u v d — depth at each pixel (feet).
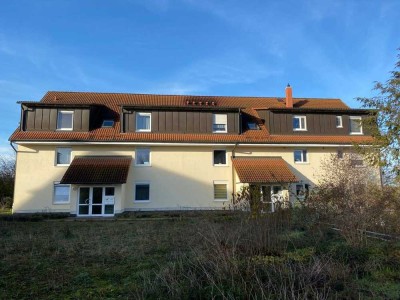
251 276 17.61
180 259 23.85
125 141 78.74
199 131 85.40
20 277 22.48
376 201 31.58
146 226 49.90
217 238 23.52
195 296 16.19
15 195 76.43
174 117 85.20
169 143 80.43
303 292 15.96
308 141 85.05
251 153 85.10
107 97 97.14
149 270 23.07
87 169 75.41
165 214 73.67
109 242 35.81
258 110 91.97
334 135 91.09
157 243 34.37
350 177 62.80
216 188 82.99
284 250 24.02
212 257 20.45
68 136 78.64
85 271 23.95
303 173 86.07
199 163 82.79
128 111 83.71
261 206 30.42
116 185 76.18
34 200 76.79
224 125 87.40
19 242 36.14
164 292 17.94
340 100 109.50
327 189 34.68
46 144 77.97
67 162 79.61
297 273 18.16
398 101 40.50
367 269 21.12
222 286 16.22
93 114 84.74
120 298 18.03
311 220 30.89
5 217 68.03
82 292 19.26
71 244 34.47
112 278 22.17
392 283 18.97
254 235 24.31
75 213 74.90
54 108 81.25
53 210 76.95
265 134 87.86
